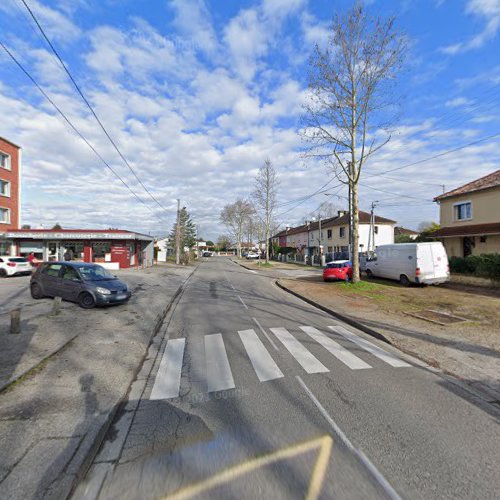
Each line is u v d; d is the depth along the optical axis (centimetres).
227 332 758
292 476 262
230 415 367
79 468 270
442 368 521
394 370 512
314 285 1702
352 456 289
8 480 256
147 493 247
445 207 2228
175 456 292
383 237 4122
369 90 1438
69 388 433
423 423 349
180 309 1075
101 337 686
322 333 750
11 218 2811
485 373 496
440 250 1500
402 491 247
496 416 366
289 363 543
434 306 1020
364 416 363
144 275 2253
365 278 1909
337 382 462
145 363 560
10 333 691
